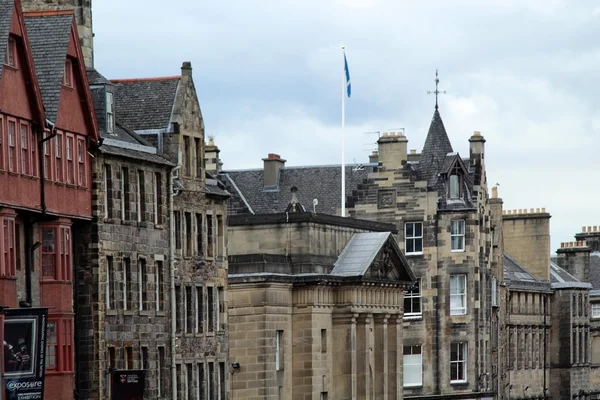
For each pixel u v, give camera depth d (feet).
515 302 638.12
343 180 522.88
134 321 373.40
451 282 547.08
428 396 541.75
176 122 399.65
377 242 480.64
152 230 382.42
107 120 374.63
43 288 340.18
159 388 385.91
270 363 444.14
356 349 473.67
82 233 357.82
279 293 449.48
